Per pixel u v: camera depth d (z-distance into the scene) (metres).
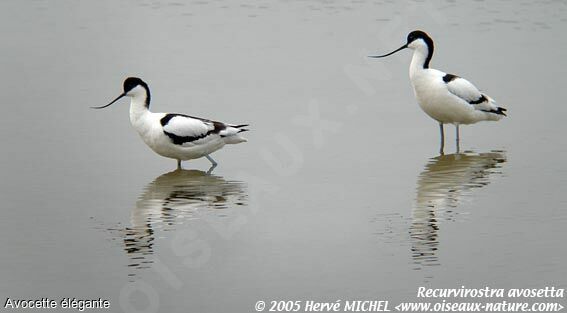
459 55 24.44
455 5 30.67
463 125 19.59
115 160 17.25
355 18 28.75
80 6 30.77
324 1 31.39
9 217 14.20
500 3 31.00
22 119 19.61
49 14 29.66
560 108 20.30
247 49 25.27
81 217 14.21
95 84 22.22
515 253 12.63
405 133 18.98
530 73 22.86
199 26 27.98
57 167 16.73
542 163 16.83
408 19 28.53
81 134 18.73
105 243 13.17
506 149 17.80
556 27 27.58
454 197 15.02
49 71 23.30
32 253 12.82
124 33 27.17
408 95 21.66
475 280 11.88
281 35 26.77
